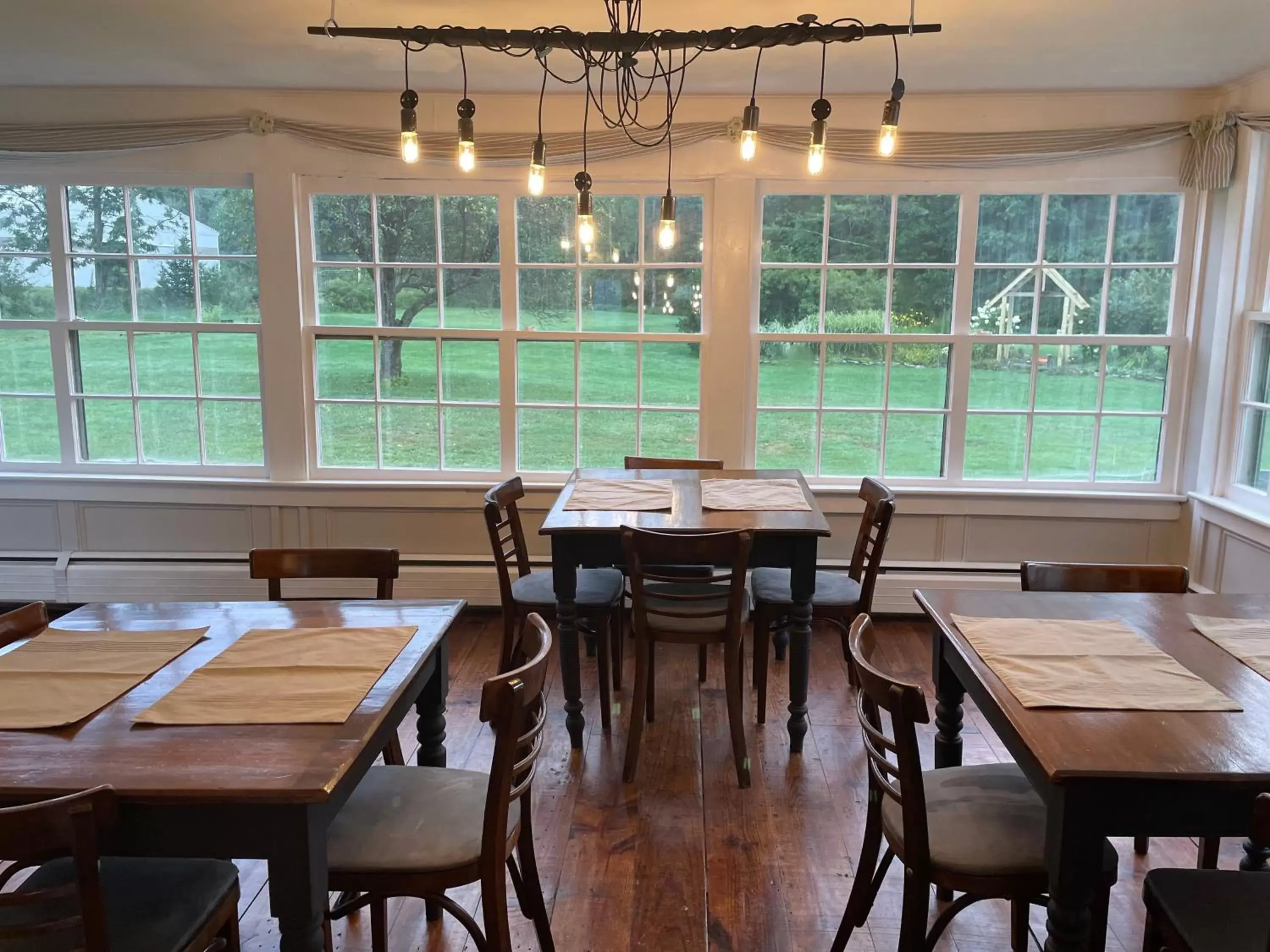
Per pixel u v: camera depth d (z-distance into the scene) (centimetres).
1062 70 330
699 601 268
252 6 269
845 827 245
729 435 397
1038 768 142
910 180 378
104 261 401
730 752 286
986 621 198
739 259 383
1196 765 135
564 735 298
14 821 116
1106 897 162
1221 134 350
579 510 291
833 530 400
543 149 258
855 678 309
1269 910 146
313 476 411
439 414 409
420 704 203
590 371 403
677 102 322
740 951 196
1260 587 339
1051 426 396
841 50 307
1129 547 393
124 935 142
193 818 133
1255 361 357
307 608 212
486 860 160
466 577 409
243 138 380
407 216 394
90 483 405
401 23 284
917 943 166
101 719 151
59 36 300
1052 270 384
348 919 211
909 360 395
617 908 210
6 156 378
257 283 400
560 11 272
